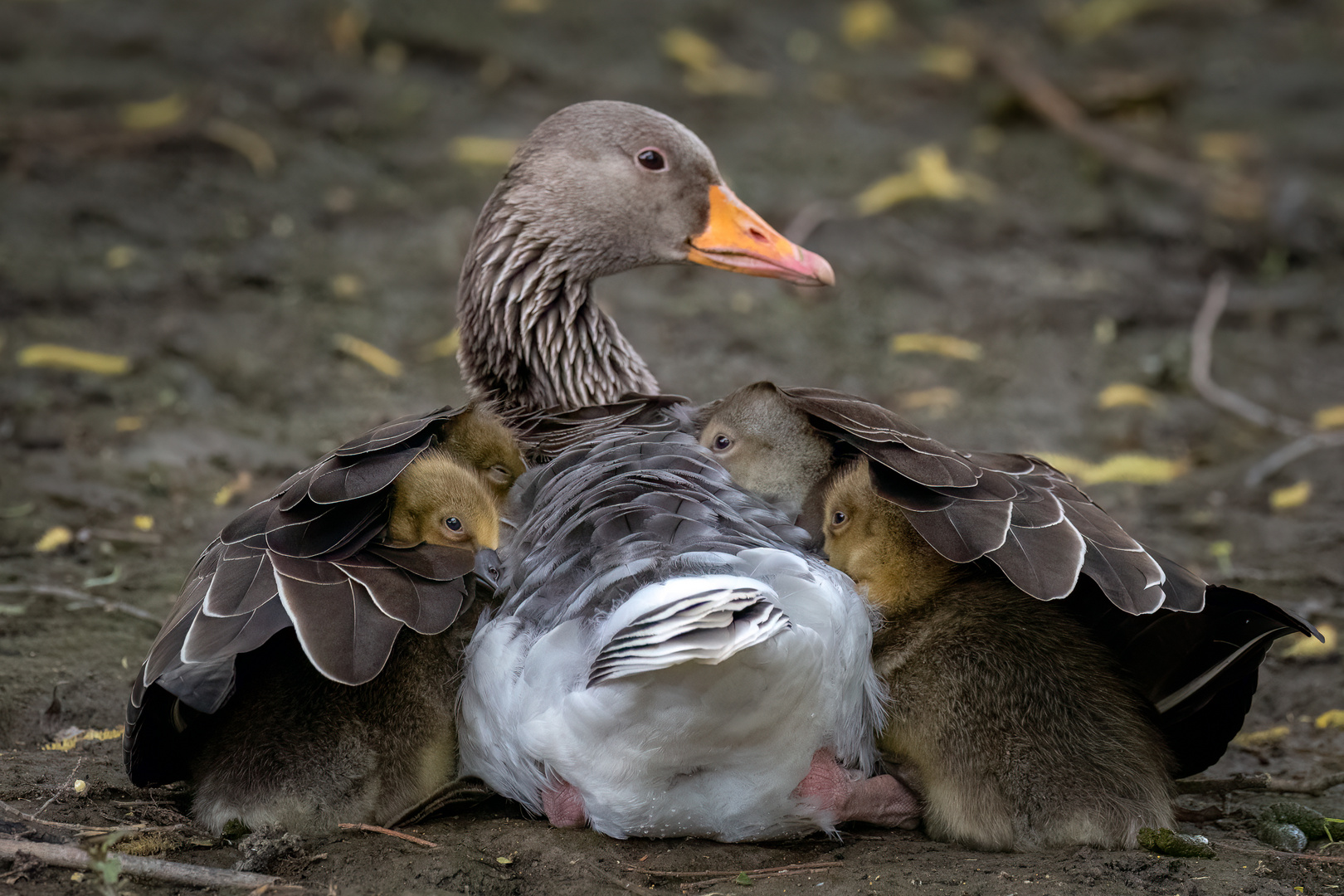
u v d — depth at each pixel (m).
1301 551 12.50
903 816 7.52
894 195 20.59
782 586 6.72
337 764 7.14
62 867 6.84
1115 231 20.38
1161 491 13.95
